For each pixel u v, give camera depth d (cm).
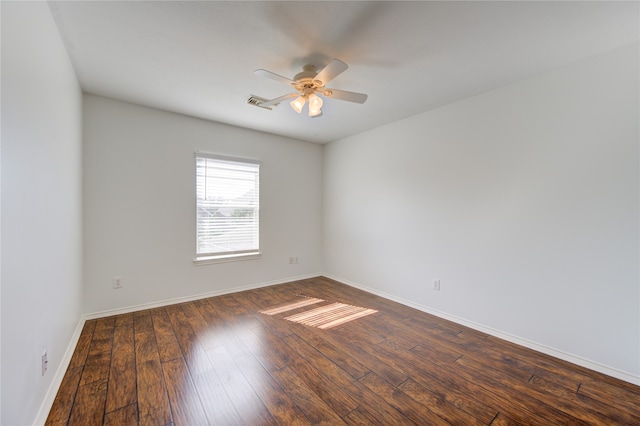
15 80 119
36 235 142
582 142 212
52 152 169
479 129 273
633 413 161
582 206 212
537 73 233
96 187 286
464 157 286
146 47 200
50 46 164
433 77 241
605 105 201
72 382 182
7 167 112
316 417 156
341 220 448
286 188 440
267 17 168
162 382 185
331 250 468
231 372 198
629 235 192
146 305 317
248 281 401
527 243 241
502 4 155
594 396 176
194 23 174
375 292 387
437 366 209
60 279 189
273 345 238
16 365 118
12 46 116
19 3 123
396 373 199
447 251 300
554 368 207
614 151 198
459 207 290
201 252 359
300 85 211
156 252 323
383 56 209
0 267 106
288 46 198
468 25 174
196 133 349
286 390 179
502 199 256
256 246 410
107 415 155
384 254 375
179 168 338
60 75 186
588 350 209
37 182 144
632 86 191
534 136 236
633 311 191
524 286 243
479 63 218
